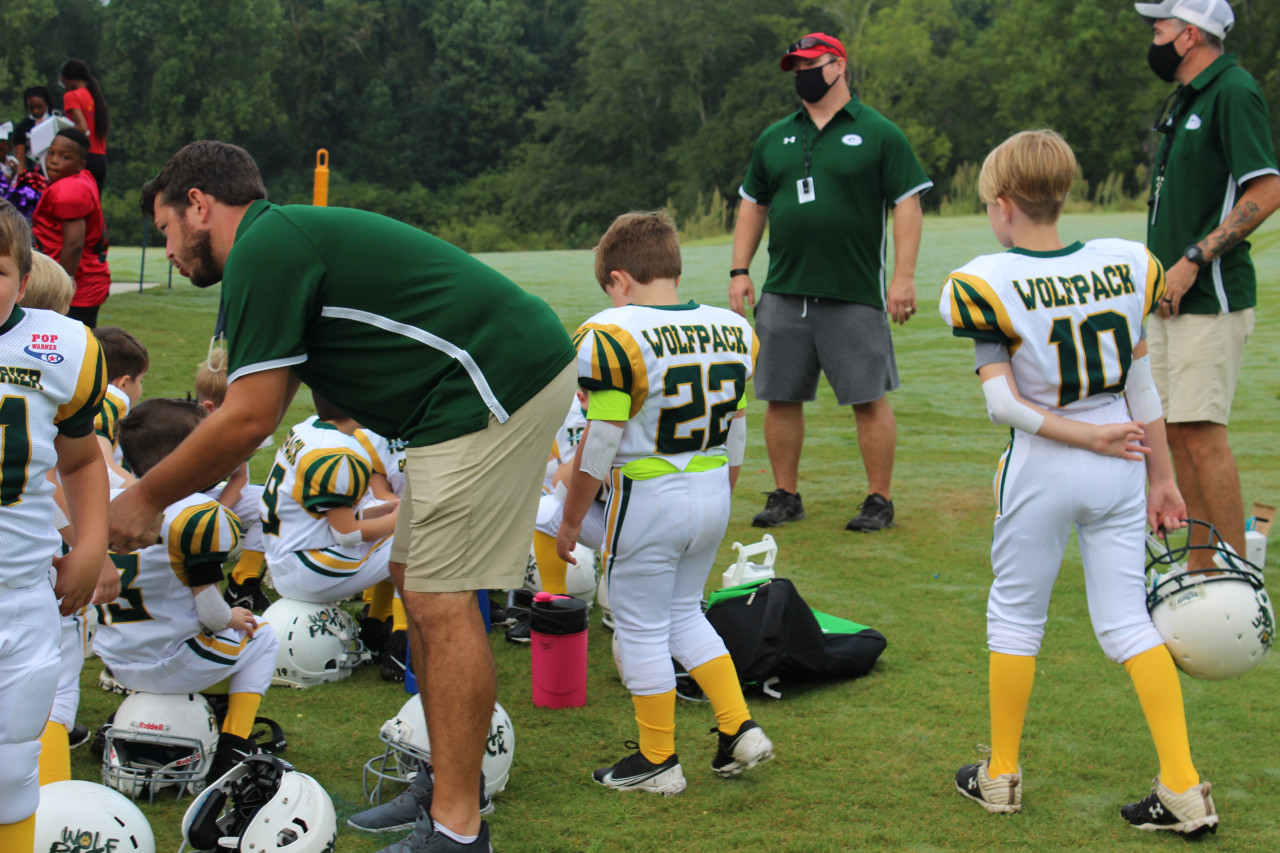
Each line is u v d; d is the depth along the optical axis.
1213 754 3.21
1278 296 16.11
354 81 72.50
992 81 50.94
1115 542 2.80
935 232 26.14
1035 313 2.73
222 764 2.93
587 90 60.47
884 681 3.81
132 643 2.90
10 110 59.69
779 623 3.66
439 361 2.41
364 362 2.43
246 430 2.36
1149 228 4.83
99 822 2.30
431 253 2.45
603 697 3.70
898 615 4.57
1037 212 2.80
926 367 12.38
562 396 2.52
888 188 5.89
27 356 2.00
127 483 3.67
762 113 52.25
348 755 3.16
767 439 6.27
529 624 4.22
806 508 6.57
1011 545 2.82
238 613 2.98
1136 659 2.75
